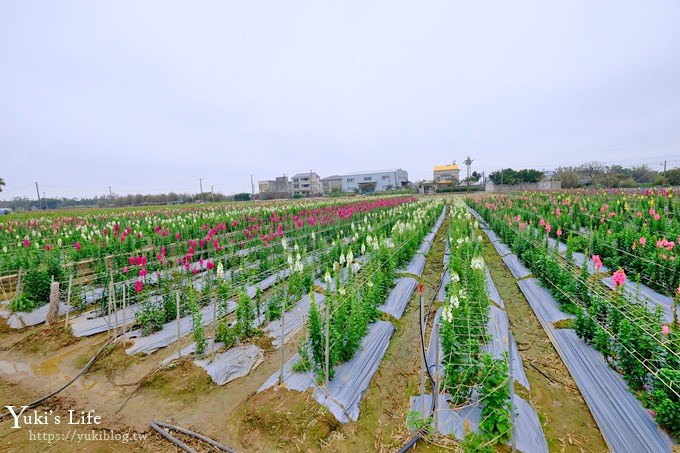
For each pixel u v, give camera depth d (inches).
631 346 191.6
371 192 2898.6
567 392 210.5
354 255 505.4
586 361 226.7
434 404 178.4
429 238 716.7
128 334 293.7
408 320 320.5
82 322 315.6
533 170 2484.0
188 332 296.8
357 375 223.1
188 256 381.4
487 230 838.5
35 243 474.9
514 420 162.6
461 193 2667.3
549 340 273.0
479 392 182.1
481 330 241.3
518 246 491.2
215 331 273.0
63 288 362.9
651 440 160.2
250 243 513.7
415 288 396.5
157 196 2753.4
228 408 205.2
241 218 728.3
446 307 203.5
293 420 184.4
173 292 323.6
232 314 331.0
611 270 392.8
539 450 161.3
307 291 372.5
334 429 182.2
